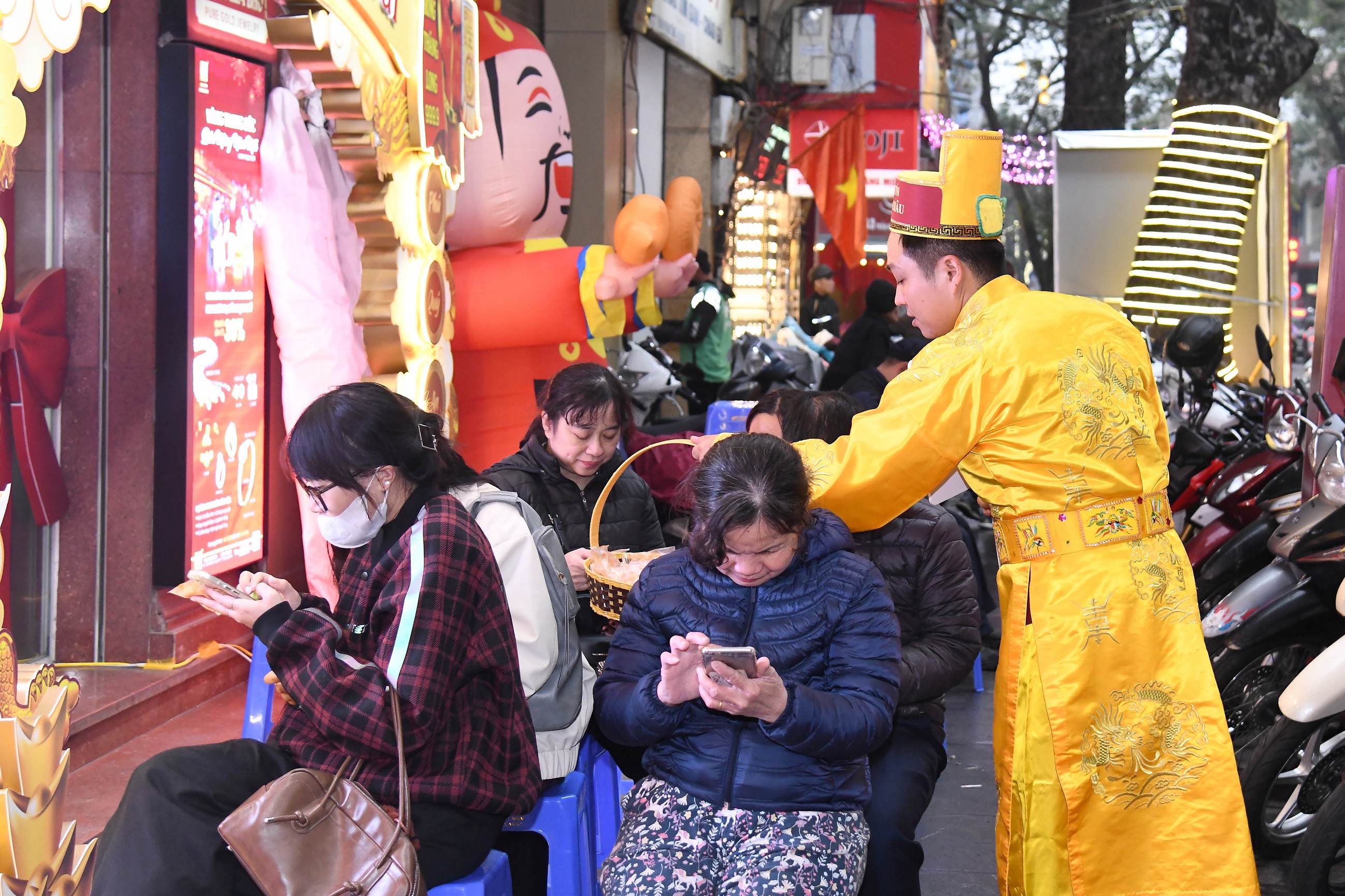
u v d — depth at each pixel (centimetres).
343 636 237
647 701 233
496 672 245
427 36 458
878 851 257
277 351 524
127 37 442
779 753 232
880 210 1442
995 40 2508
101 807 366
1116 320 251
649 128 1045
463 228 586
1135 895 236
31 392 426
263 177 495
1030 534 243
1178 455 549
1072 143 1197
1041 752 239
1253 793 361
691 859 225
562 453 346
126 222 448
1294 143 2961
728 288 971
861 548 286
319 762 232
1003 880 248
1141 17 1914
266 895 213
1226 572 457
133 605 457
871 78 1418
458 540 237
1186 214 1162
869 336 787
